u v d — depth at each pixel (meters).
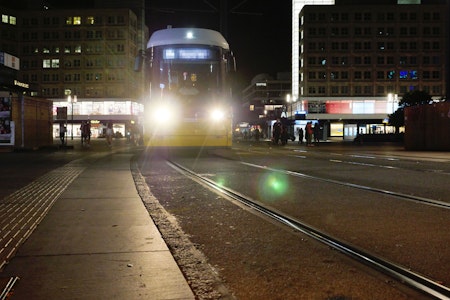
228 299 3.24
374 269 3.96
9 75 31.17
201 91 18.86
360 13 96.31
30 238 5.03
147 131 18.89
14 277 3.68
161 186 9.81
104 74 100.44
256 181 10.66
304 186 9.68
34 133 28.61
